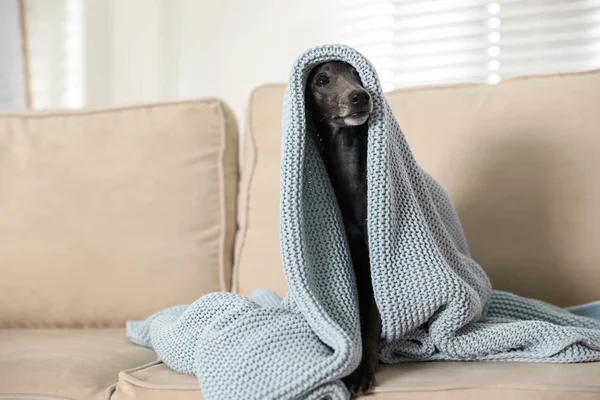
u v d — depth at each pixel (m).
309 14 2.16
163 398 1.05
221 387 0.98
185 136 1.74
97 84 2.45
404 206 1.15
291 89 1.14
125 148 1.74
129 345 1.45
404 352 1.16
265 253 1.65
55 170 1.74
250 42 2.24
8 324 1.73
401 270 1.12
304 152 1.14
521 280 1.47
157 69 2.36
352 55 1.15
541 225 1.46
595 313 1.35
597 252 1.41
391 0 2.04
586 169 1.45
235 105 2.27
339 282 1.13
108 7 2.42
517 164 1.50
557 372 0.99
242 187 1.77
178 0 2.32
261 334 1.01
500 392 0.93
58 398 1.13
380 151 1.12
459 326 1.09
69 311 1.70
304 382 0.95
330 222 1.18
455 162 1.55
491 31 1.93
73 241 1.70
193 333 1.13
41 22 2.48
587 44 1.85
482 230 1.51
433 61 2.04
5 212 1.73
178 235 1.69
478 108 1.57
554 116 1.49
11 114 1.84
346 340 0.98
